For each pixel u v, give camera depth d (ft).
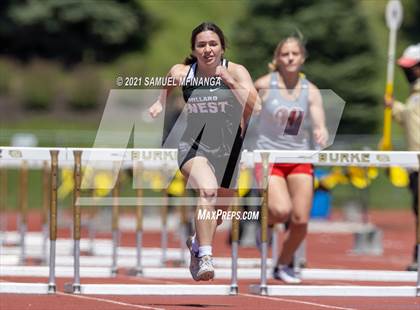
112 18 258.78
